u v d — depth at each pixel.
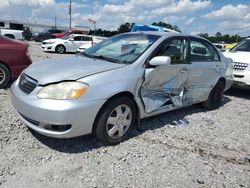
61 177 3.04
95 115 3.46
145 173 3.27
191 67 4.88
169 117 5.16
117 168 3.30
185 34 4.98
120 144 3.87
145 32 4.84
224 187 3.17
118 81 3.66
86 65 3.86
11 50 6.07
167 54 4.45
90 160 3.41
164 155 3.71
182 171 3.39
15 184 2.87
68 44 18.77
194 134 4.52
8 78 6.15
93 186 2.95
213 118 5.45
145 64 4.06
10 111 4.46
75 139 3.86
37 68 3.84
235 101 7.10
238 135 4.71
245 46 8.34
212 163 3.66
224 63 5.99
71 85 3.34
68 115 3.23
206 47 5.49
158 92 4.36
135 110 4.04
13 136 3.76
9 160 3.26
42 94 3.32
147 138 4.14
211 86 5.66
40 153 3.46
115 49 4.49
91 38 19.94
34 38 33.62
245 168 3.62
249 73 7.17
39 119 3.29
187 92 5.02
